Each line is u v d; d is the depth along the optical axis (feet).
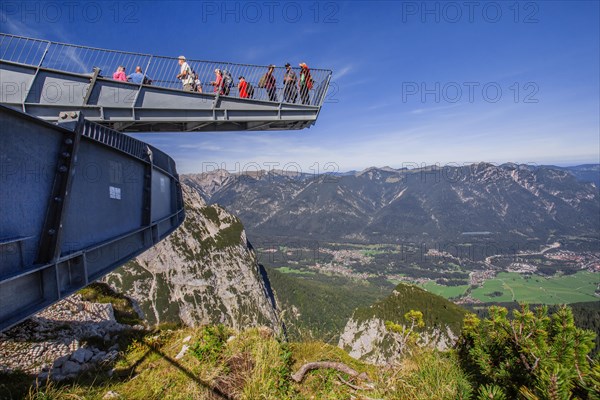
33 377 28.04
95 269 25.84
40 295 19.35
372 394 19.15
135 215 33.19
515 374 13.12
